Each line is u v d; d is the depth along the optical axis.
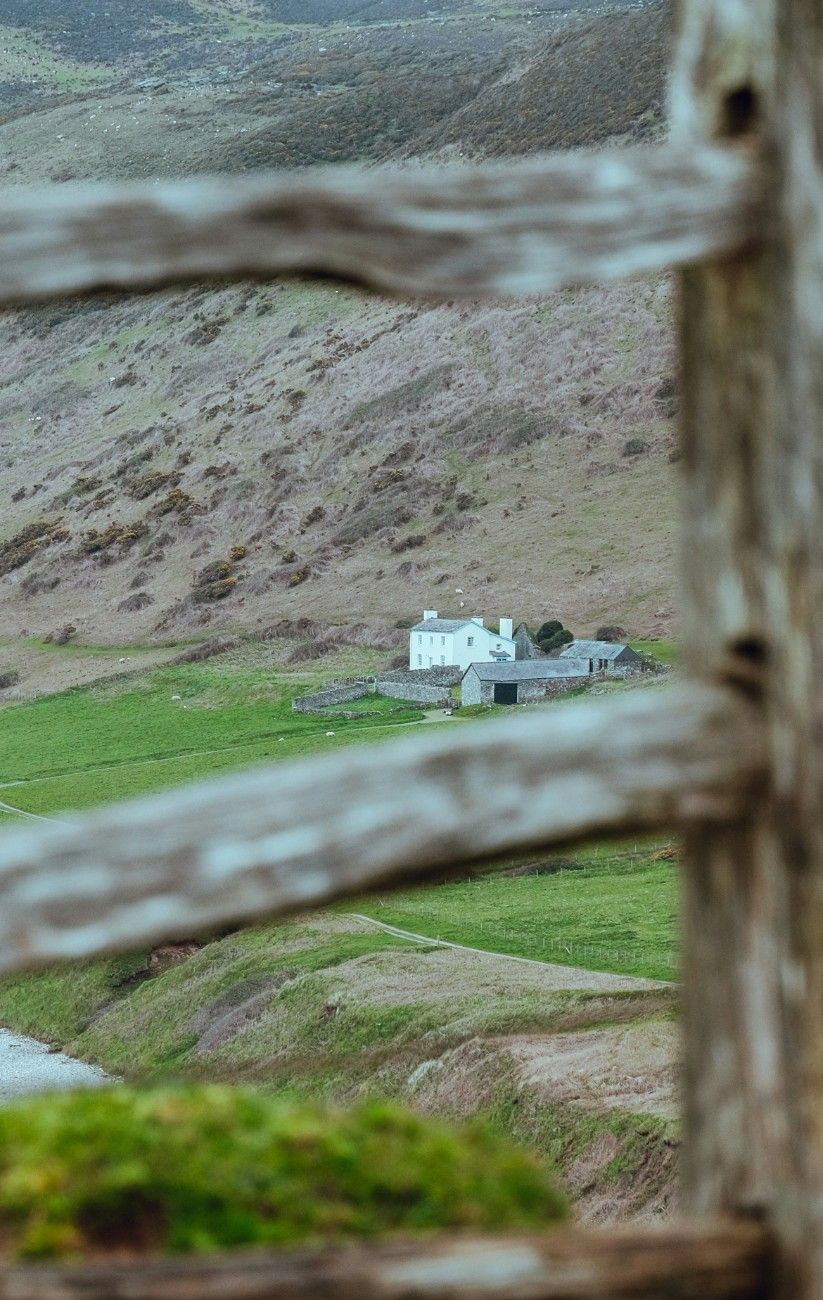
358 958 75.31
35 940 3.78
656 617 175.88
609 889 91.25
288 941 79.81
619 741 4.30
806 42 4.20
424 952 75.88
